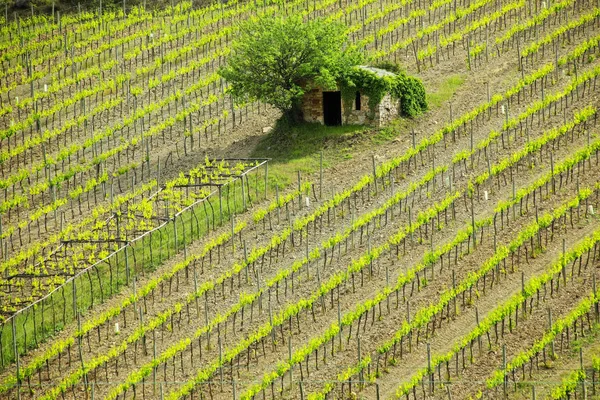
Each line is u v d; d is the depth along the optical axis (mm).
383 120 121000
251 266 101250
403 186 110312
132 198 114812
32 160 125938
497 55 134875
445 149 115875
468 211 104125
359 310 90250
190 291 99375
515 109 121750
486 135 117188
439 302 90750
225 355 89812
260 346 90625
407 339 88438
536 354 82000
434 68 134750
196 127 127562
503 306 89188
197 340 92812
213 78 136000
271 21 122938
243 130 126500
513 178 108125
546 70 125375
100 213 112875
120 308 97188
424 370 82312
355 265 97000
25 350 95375
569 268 93188
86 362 92750
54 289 100062
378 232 103000
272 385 83188
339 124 122812
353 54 123125
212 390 86312
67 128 130500
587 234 97438
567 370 81250
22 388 90812
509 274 94062
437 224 102500
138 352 92938
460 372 83188
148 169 121688
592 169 107062
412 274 93438
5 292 101562
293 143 120688
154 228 107375
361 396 82875
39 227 112625
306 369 86062
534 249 96438
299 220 106375
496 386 80125
